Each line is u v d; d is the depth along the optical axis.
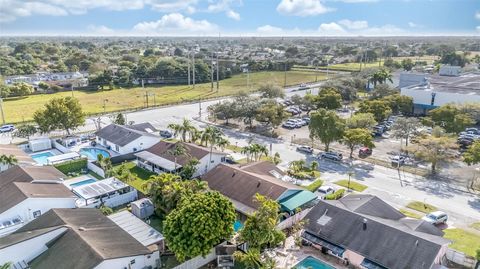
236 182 59.66
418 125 87.12
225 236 43.44
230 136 95.94
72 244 40.03
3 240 41.78
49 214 47.19
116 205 58.75
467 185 65.75
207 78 194.62
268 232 41.44
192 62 191.50
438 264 40.56
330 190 61.75
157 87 176.75
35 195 52.28
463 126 87.56
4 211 48.97
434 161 68.94
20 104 133.62
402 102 111.00
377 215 49.16
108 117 114.75
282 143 90.06
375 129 96.75
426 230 45.94
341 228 45.75
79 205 56.44
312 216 49.09
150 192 53.00
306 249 46.81
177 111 124.31
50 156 82.06
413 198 60.78
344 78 145.38
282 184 57.44
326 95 112.38
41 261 39.06
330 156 78.38
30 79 180.50
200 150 72.69
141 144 83.44
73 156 75.44
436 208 57.31
